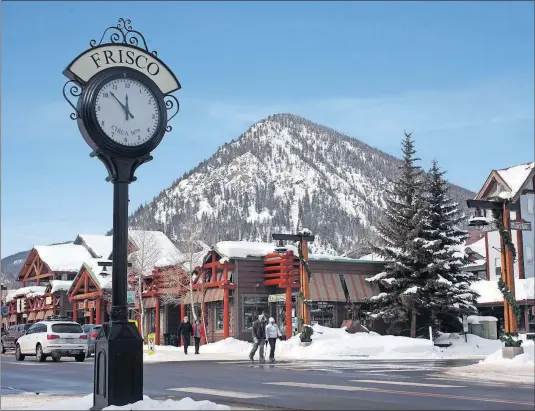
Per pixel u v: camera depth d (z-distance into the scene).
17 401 15.68
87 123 13.42
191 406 11.70
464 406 13.27
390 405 13.60
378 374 22.47
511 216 56.88
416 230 47.38
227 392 16.95
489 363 25.62
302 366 27.50
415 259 46.91
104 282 59.22
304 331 38.00
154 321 56.50
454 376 21.44
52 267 76.38
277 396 15.73
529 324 53.16
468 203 26.19
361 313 48.34
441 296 46.44
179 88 14.54
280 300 44.97
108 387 12.67
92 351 38.97
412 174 49.28
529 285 53.25
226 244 47.31
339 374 22.58
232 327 46.19
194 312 48.22
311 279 46.72
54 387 19.88
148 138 13.86
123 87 13.77
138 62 14.20
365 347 37.25
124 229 13.48
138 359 12.98
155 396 16.39
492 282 57.91
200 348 43.69
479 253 64.12
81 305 64.44
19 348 35.88
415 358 35.16
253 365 28.55
